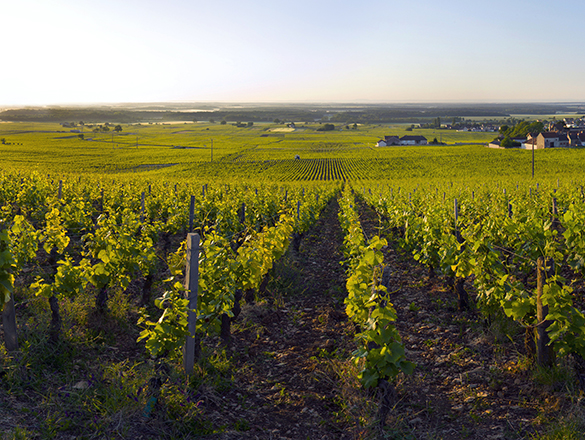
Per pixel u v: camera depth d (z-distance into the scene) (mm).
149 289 7684
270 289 9133
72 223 11289
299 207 13719
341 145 155250
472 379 5266
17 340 4879
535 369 5137
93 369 5035
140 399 4215
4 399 4035
